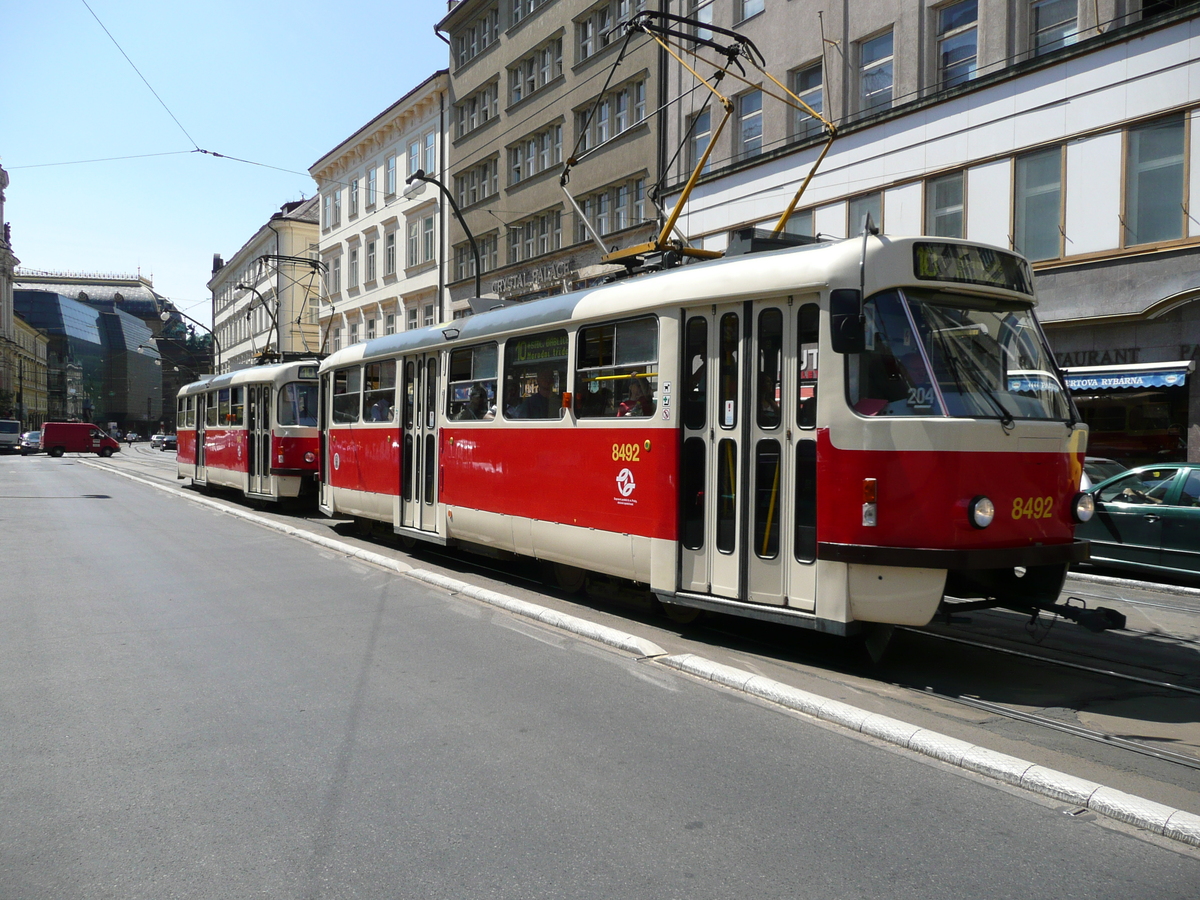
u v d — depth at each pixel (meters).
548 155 29.28
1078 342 15.42
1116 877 3.50
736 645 7.30
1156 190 14.27
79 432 59.19
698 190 22.52
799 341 6.61
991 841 3.79
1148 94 14.22
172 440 80.12
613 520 8.09
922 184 17.41
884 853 3.68
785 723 5.30
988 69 16.38
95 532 14.73
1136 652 7.18
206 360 113.25
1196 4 13.61
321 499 15.17
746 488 6.91
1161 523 10.27
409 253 38.62
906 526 6.01
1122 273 14.62
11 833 3.82
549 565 10.02
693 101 22.94
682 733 5.12
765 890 3.37
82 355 144.12
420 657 6.77
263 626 7.77
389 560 11.16
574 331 8.72
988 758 4.57
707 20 22.56
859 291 6.09
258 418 19.39
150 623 7.86
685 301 7.34
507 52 31.14
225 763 4.61
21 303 135.38
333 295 47.03
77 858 3.60
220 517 17.42
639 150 24.77
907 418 6.04
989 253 6.64
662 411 7.54
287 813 4.03
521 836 3.81
